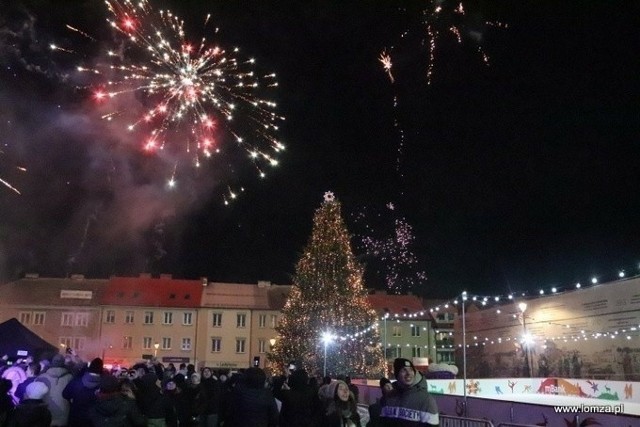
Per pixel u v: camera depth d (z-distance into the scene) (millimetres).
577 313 28828
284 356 33312
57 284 61938
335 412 9125
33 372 11797
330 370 32375
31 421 6719
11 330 18094
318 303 33344
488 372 36688
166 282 63750
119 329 59719
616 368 26047
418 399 6387
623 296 25969
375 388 22750
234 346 60938
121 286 62219
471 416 15375
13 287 60844
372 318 34312
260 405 8461
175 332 60438
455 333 41938
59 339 58688
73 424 9453
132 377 14891
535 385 29391
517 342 33438
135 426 7961
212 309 61406
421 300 66625
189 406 13039
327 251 34344
